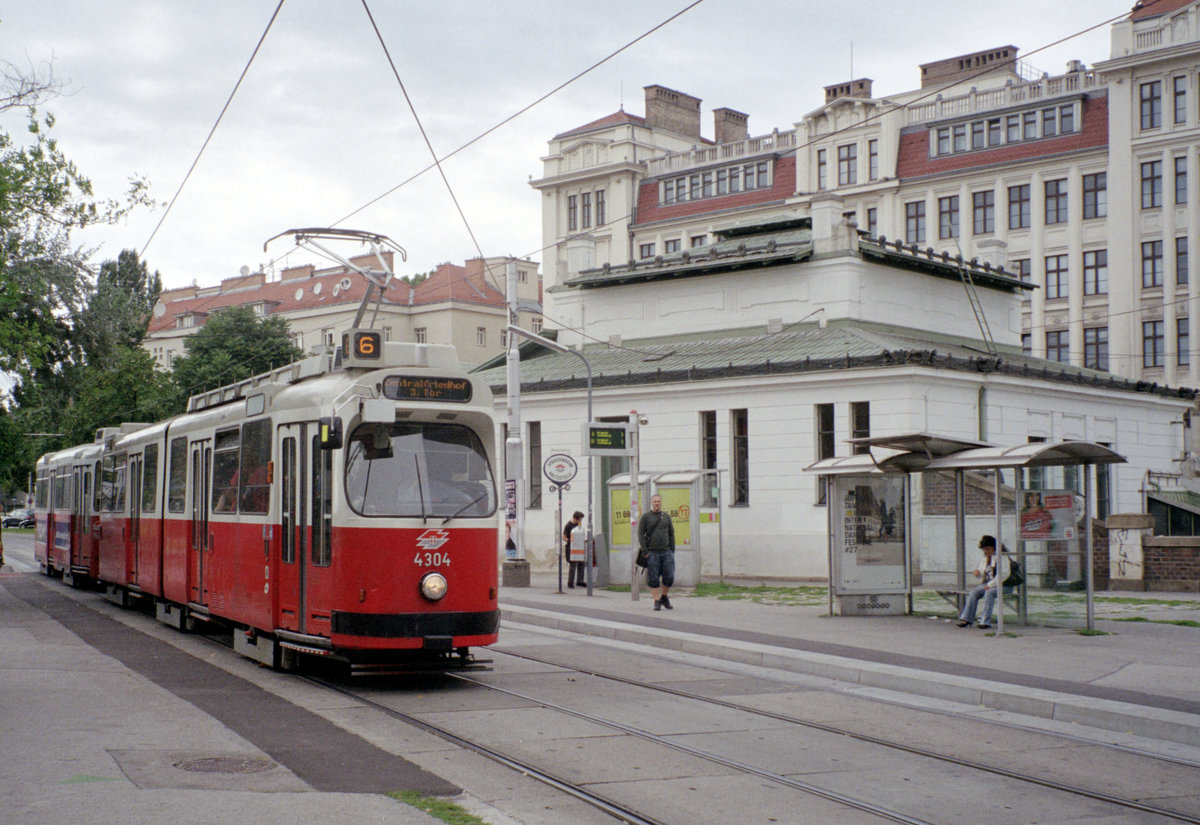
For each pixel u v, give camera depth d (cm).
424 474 1373
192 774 891
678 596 2680
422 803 805
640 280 4094
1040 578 1906
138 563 2238
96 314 3183
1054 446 1786
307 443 1415
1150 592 2825
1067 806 854
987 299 4238
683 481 2858
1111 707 1174
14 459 3203
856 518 2136
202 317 9031
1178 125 6141
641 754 1013
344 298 8281
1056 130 6588
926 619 2059
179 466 1959
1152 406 4228
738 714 1223
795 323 3734
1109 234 6322
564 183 8119
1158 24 6200
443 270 8375
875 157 7112
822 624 1984
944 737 1107
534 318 8569
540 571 3819
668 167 7838
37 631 2000
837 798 865
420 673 1440
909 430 3062
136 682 1390
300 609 1412
